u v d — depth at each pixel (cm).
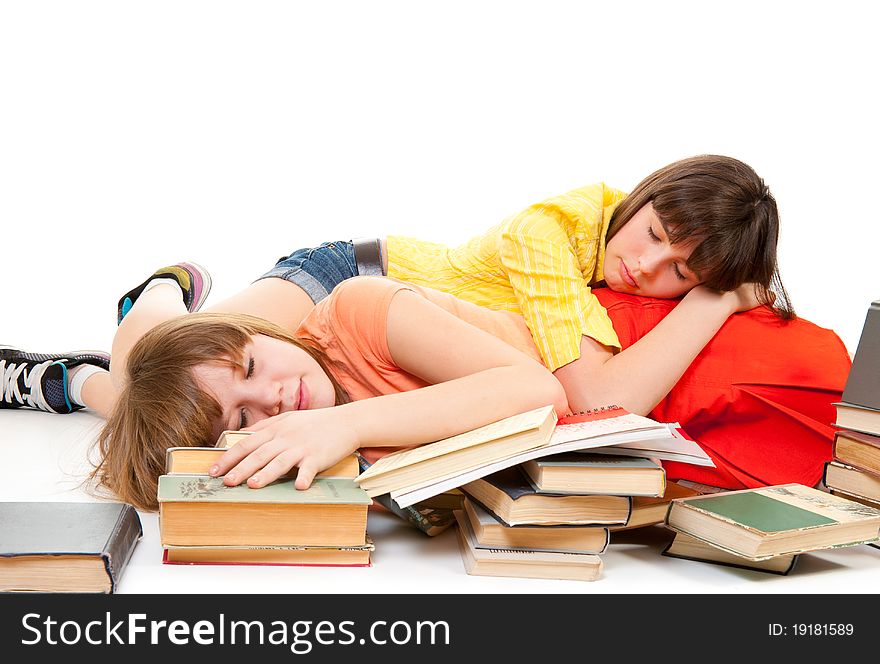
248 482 132
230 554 131
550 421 140
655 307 184
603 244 193
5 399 244
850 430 157
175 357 150
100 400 230
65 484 172
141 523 151
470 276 206
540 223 186
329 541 132
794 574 139
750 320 180
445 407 148
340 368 168
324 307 173
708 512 138
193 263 263
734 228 176
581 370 171
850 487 156
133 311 214
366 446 144
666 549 148
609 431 136
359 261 221
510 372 155
